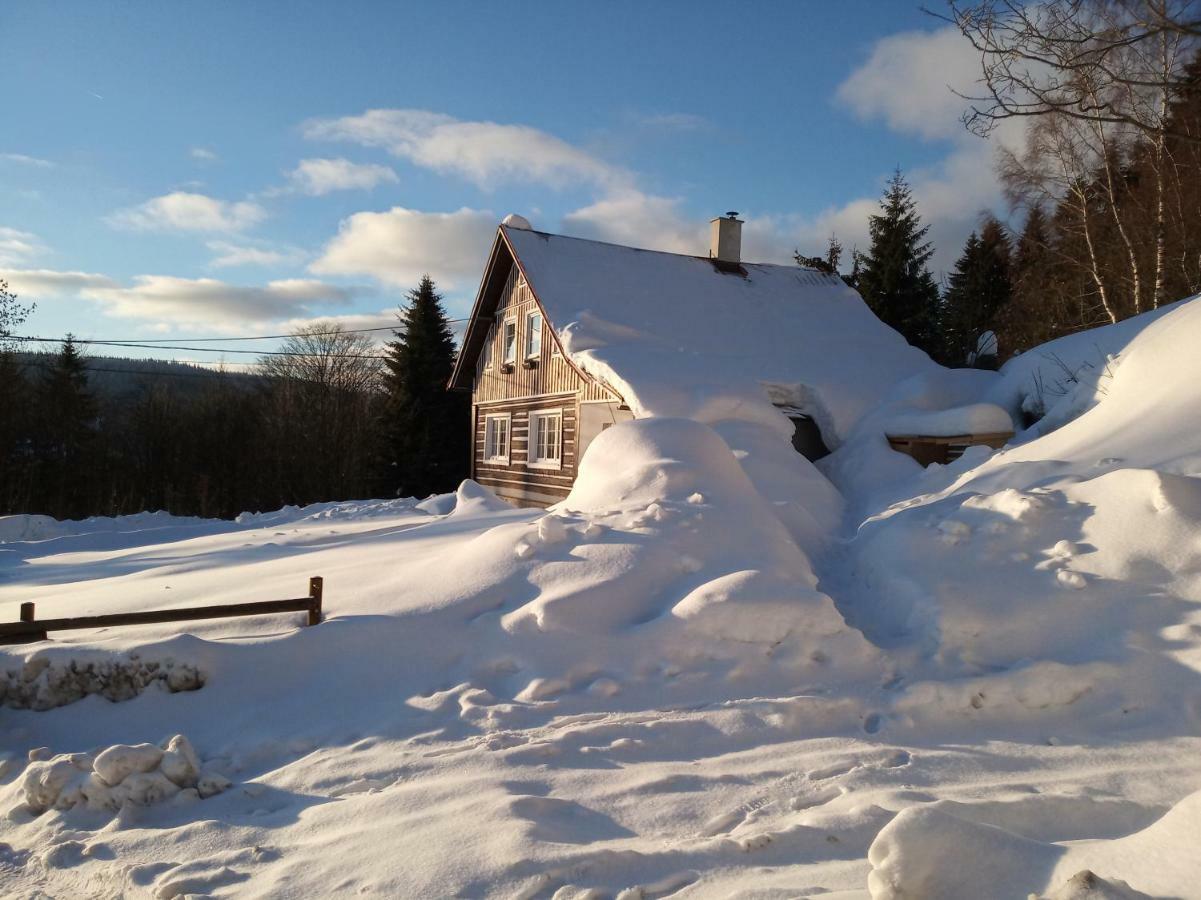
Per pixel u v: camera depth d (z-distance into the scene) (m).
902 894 2.71
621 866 3.47
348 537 12.95
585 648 5.92
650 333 17.67
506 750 4.78
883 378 17.77
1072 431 9.89
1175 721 4.98
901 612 6.44
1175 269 19.66
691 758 4.74
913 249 34.41
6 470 30.86
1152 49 7.86
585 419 17.77
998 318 34.00
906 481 12.80
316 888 3.50
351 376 40.78
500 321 22.45
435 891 3.36
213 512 35.66
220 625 6.86
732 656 5.78
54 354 34.88
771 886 3.23
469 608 6.54
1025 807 3.68
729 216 22.36
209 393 39.78
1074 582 6.19
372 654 6.15
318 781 4.70
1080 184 20.47
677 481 7.99
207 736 5.48
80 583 10.62
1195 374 8.95
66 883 3.86
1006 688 5.34
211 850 4.01
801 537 8.42
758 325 19.42
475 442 23.95
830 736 5.04
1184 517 6.38
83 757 4.77
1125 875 2.59
